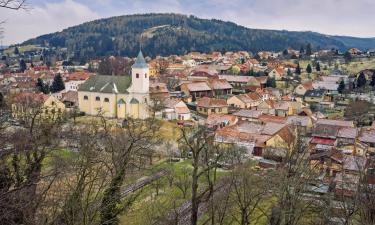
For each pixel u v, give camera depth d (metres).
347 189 53.47
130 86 122.19
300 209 45.34
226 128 98.81
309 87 176.62
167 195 64.38
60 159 44.09
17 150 35.06
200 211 57.25
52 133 50.06
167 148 89.81
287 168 49.56
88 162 36.31
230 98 146.62
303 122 107.88
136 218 52.88
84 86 127.06
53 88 184.25
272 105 138.62
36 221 30.14
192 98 159.50
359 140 95.56
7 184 30.12
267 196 56.53
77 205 32.28
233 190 50.34
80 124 91.81
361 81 182.62
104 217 36.19
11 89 160.88
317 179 55.25
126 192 63.31
